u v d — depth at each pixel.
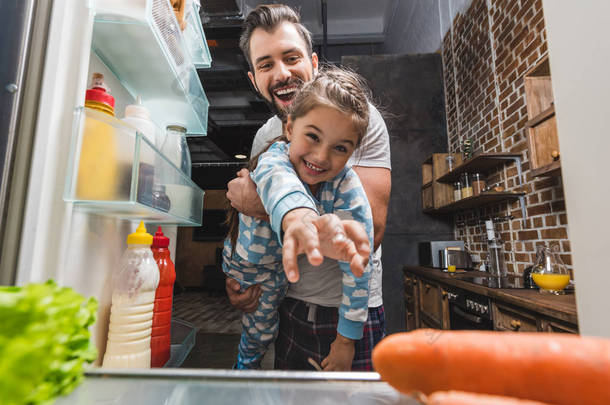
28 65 0.41
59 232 0.43
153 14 0.55
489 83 2.34
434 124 3.18
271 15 0.86
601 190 0.47
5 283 0.38
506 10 2.11
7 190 0.38
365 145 0.80
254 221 0.66
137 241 0.56
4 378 0.21
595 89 0.48
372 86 3.25
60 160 0.43
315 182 0.56
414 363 0.24
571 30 0.52
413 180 3.12
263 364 2.40
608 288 0.46
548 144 1.40
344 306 0.62
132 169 0.45
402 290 2.98
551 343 0.21
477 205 2.46
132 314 0.54
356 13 4.17
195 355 2.90
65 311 0.28
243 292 0.78
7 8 0.40
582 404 0.20
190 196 0.75
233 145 6.38
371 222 0.63
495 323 1.39
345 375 0.29
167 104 0.89
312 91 0.53
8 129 0.39
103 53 0.65
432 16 3.38
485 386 0.22
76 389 0.28
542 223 1.75
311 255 0.28
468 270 2.40
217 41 3.70
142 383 0.29
